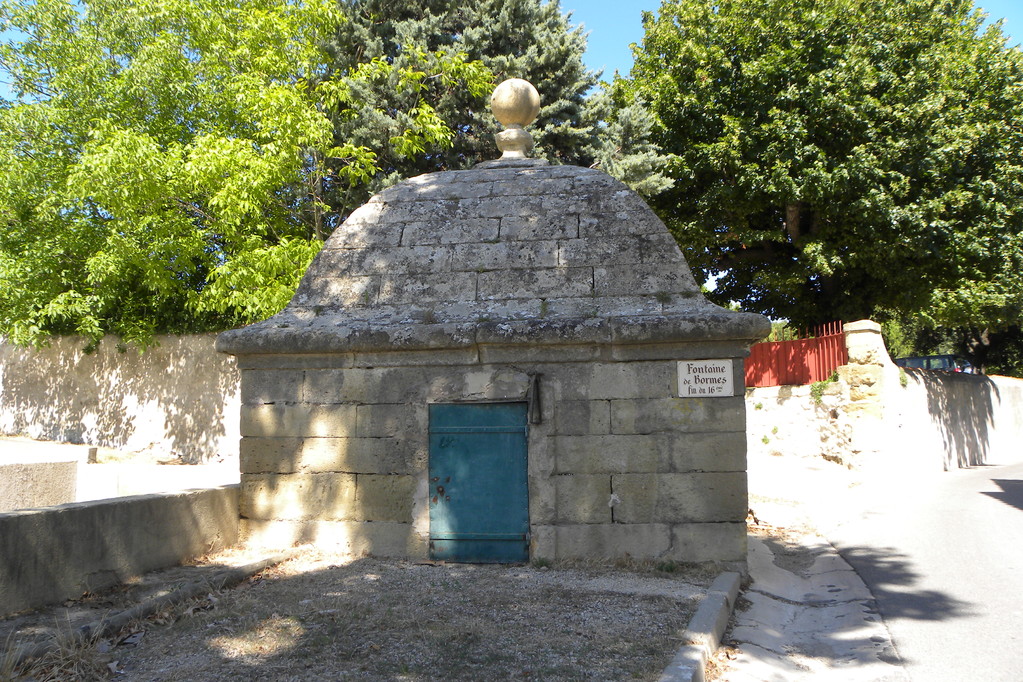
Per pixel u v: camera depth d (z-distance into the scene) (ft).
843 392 49.60
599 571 21.76
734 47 60.85
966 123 55.57
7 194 43.32
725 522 22.11
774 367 59.11
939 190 56.44
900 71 58.23
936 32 59.26
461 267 24.82
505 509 22.91
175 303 49.29
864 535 31.12
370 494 23.53
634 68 68.90
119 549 19.62
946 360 107.34
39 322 46.70
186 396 48.65
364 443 23.67
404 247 25.62
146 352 50.08
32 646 14.62
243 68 43.83
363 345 23.20
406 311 24.21
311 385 24.11
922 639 18.67
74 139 44.88
